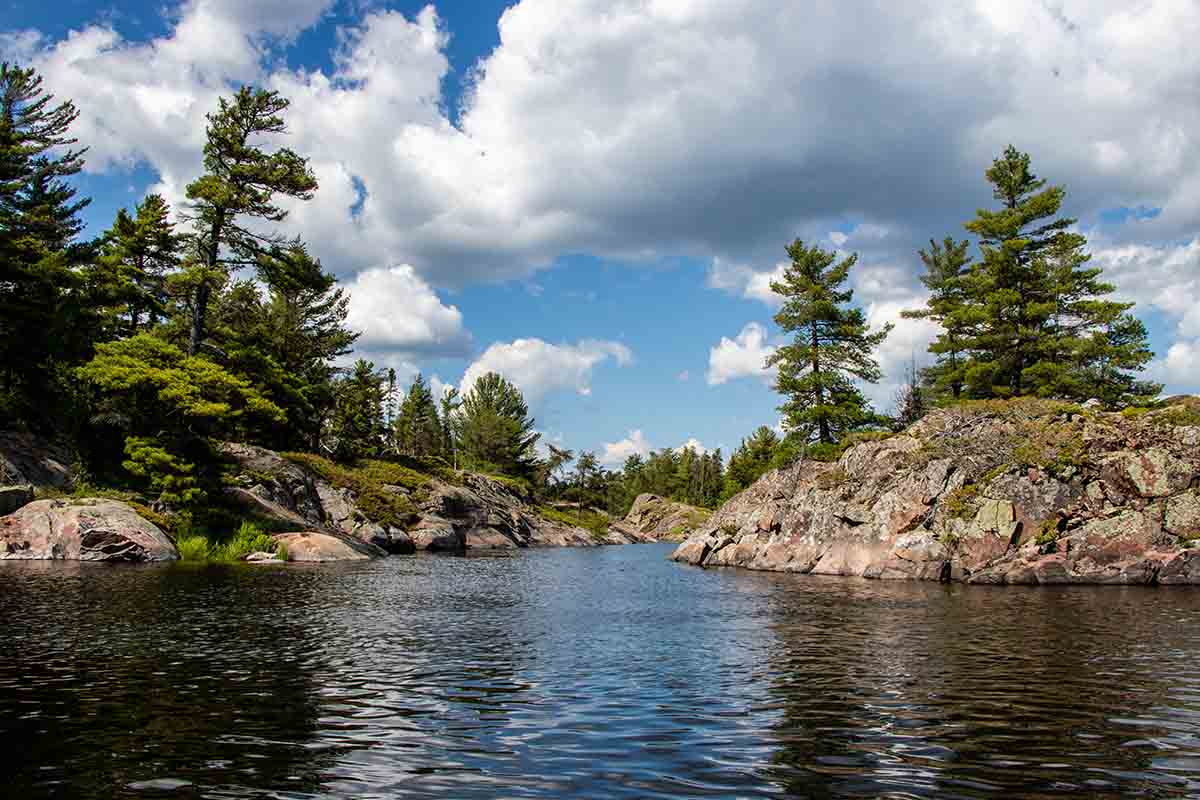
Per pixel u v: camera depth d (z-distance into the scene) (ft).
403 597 77.66
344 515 168.55
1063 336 161.68
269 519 139.03
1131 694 35.68
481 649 48.32
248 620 58.23
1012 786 23.41
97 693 34.91
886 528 117.70
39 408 131.54
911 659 45.09
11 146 145.07
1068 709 32.91
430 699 34.63
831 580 108.47
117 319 170.40
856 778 24.11
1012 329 162.61
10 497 107.24
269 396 184.44
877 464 132.05
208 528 126.93
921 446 129.18
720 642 51.75
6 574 84.33
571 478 408.26
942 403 178.70
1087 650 47.91
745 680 39.06
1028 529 105.70
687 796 22.48
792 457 168.14
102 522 105.09
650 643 51.29
